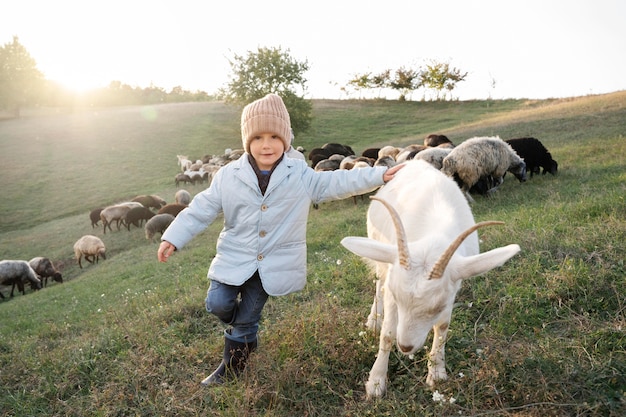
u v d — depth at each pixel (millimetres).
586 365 3096
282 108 3369
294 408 3135
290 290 3414
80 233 21062
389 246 2752
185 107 55125
